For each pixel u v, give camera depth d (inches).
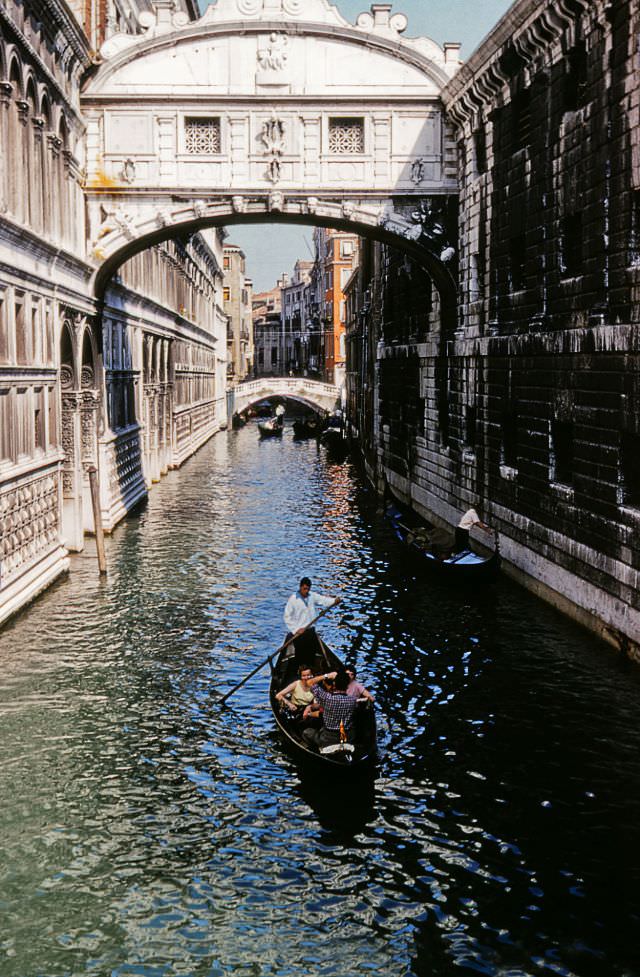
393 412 1451.8
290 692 534.0
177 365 1887.3
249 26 962.1
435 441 1170.6
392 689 592.4
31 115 762.2
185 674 619.8
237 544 1034.1
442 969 338.3
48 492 816.9
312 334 4431.6
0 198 671.8
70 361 920.3
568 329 729.0
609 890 383.6
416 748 511.5
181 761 498.6
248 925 363.9
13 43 696.4
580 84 727.1
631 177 621.3
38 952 347.3
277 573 892.6
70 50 884.6
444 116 999.0
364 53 978.7
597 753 501.7
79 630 703.7
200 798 460.4
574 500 708.7
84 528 1044.5
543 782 472.1
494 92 883.4
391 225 1013.8
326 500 1401.3
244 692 592.1
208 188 981.8
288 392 3159.5
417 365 1274.6
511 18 776.3
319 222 1051.9
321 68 978.7
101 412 1047.6
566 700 569.0
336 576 880.3
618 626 636.7
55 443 837.8
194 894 383.6
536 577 794.2
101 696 581.9
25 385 732.0
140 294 1307.8
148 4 1493.6
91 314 987.3
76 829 431.2
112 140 974.4
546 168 773.9
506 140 870.4
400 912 371.2
